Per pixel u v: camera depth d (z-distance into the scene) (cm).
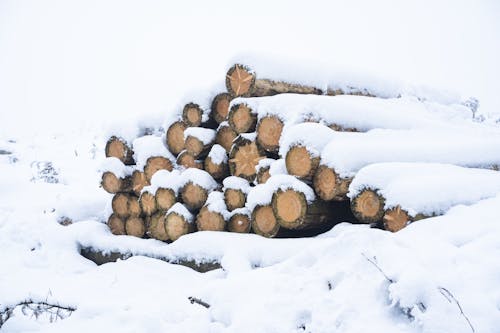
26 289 446
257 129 536
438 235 308
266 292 303
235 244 483
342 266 292
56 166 1348
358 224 482
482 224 307
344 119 515
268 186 491
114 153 708
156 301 399
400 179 411
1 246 632
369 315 251
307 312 271
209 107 624
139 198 647
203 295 331
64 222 739
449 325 225
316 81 622
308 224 465
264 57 571
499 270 249
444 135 582
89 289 460
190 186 588
